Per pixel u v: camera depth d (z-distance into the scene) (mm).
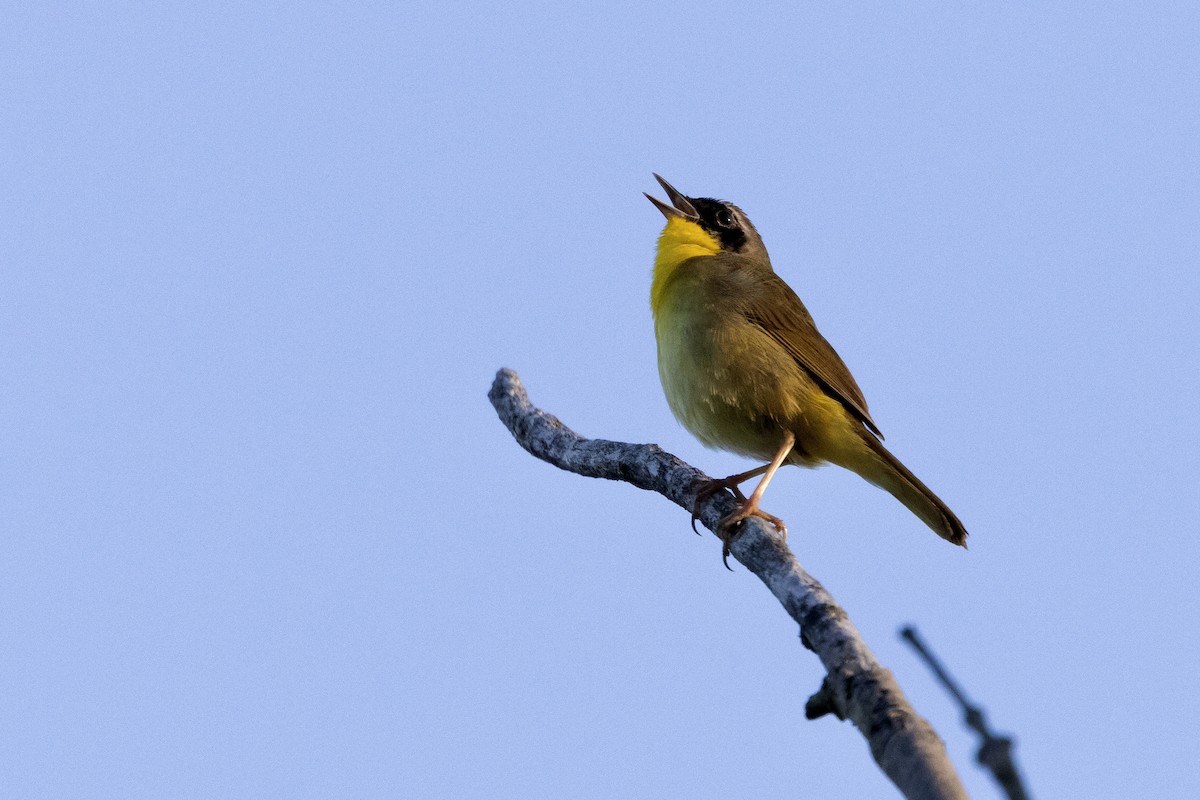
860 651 6199
